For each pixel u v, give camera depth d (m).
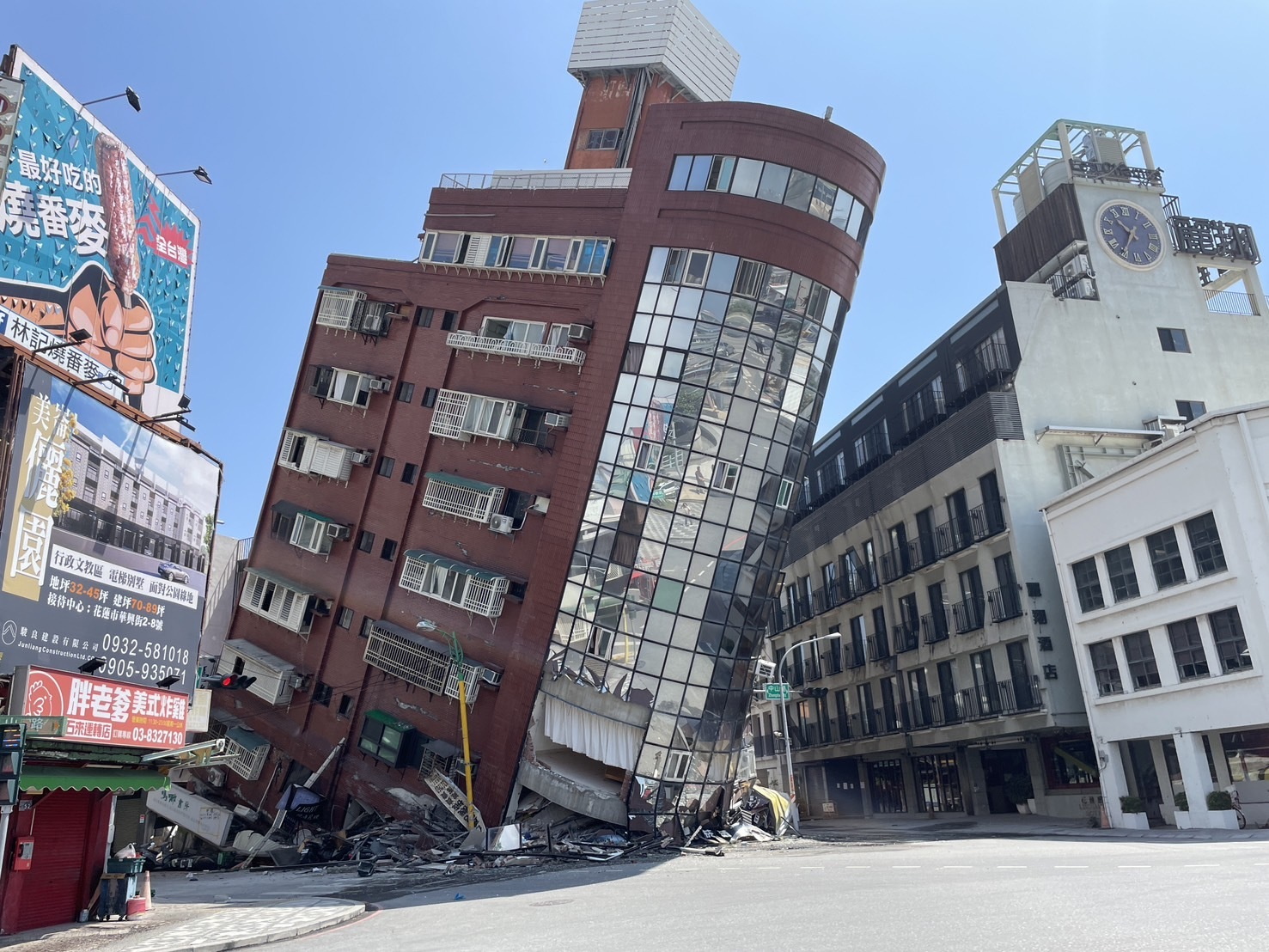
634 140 46.56
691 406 34.47
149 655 18.94
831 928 10.09
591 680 33.12
